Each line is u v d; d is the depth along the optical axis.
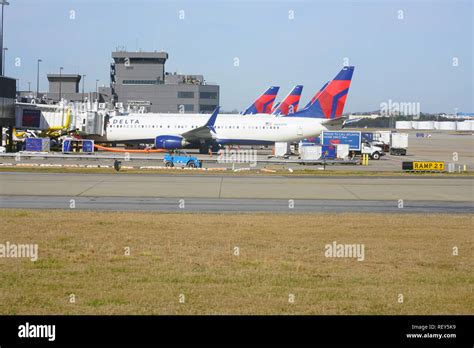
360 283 31.19
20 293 28.64
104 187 75.88
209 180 87.12
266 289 29.86
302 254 37.75
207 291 29.36
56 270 32.94
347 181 89.69
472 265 35.47
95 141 159.75
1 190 71.12
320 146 135.25
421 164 110.62
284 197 69.44
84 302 27.45
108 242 40.53
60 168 101.94
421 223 51.19
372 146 159.38
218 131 157.00
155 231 45.09
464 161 149.50
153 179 87.00
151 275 32.12
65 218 50.66
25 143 144.75
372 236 44.53
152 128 156.88
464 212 59.72
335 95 159.50
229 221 50.66
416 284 31.17
